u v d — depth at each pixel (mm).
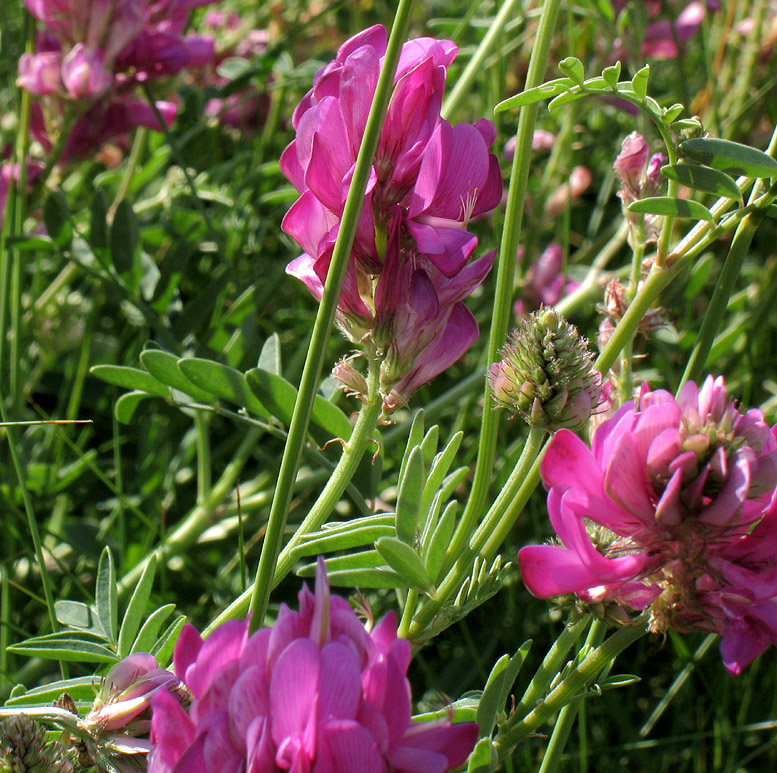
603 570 277
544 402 298
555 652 301
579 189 511
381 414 305
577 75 299
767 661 396
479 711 294
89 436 471
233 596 401
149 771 268
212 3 446
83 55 412
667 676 404
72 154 436
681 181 303
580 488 278
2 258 417
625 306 339
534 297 512
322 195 294
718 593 281
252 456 475
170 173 508
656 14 524
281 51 490
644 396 281
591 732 392
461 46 568
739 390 458
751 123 513
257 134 600
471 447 425
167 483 438
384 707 262
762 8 534
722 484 273
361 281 299
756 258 583
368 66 290
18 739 288
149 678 297
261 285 434
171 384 343
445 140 292
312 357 282
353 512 425
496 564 307
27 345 438
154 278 408
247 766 257
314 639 261
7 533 399
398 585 293
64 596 385
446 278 301
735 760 389
